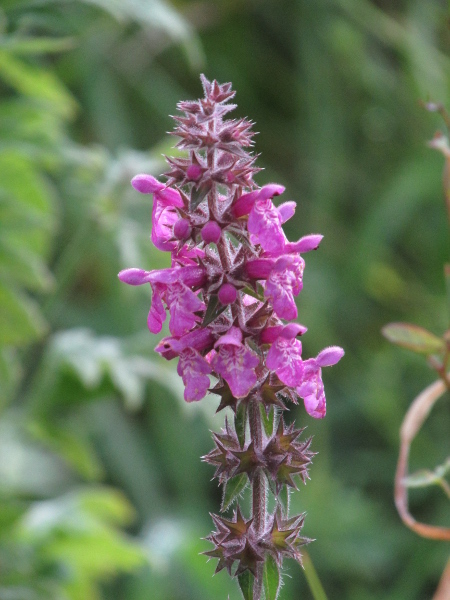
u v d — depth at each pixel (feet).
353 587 26.20
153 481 28.43
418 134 32.78
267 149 34.96
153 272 10.11
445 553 25.86
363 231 31.14
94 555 19.20
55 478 27.61
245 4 33.81
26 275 18.43
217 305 10.05
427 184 30.55
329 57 33.68
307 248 10.59
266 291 9.90
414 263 33.40
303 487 27.07
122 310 28.04
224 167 10.21
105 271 28.09
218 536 10.68
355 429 30.35
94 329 28.60
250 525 10.67
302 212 33.50
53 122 20.45
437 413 29.58
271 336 10.18
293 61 35.14
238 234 10.07
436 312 30.83
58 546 18.60
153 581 24.61
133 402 18.34
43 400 18.93
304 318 30.27
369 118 34.65
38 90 20.43
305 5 33.76
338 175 33.50
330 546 26.22
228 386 10.23
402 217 30.76
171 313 9.94
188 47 18.61
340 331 32.04
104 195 20.11
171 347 10.05
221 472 10.64
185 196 10.40
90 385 18.83
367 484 29.17
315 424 28.25
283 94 35.27
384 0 34.24
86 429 27.73
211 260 10.61
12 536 18.47
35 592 17.94
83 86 30.78
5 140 19.39
